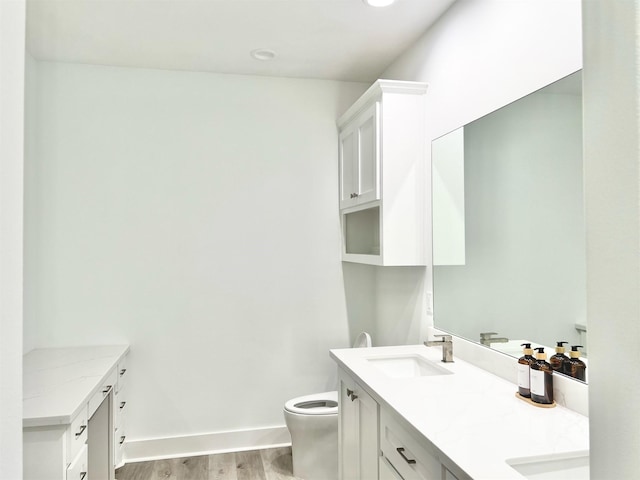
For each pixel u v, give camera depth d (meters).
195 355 3.22
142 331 3.15
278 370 3.35
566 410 1.51
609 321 0.42
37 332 3.02
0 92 0.38
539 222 1.70
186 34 2.68
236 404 3.27
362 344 3.05
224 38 2.74
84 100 3.10
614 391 0.41
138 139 3.17
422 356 2.31
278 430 3.32
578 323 1.50
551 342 1.63
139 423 3.12
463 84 2.25
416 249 2.62
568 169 1.56
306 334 3.40
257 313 3.32
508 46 1.90
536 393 1.56
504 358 1.88
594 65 0.44
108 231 3.12
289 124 3.40
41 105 3.04
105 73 3.13
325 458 2.74
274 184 3.37
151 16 2.46
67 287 3.06
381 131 2.59
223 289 3.27
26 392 2.03
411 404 1.58
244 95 3.33
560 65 1.62
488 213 2.02
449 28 2.38
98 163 3.11
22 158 0.42
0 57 0.38
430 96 2.59
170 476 2.84
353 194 3.04
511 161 1.87
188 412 3.20
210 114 3.28
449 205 2.37
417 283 2.76
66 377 2.29
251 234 3.32
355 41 2.79
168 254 3.20
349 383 2.18
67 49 2.88
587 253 0.45
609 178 0.42
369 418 1.88
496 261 1.96
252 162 3.34
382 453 1.75
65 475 1.74
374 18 2.50
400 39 2.76
